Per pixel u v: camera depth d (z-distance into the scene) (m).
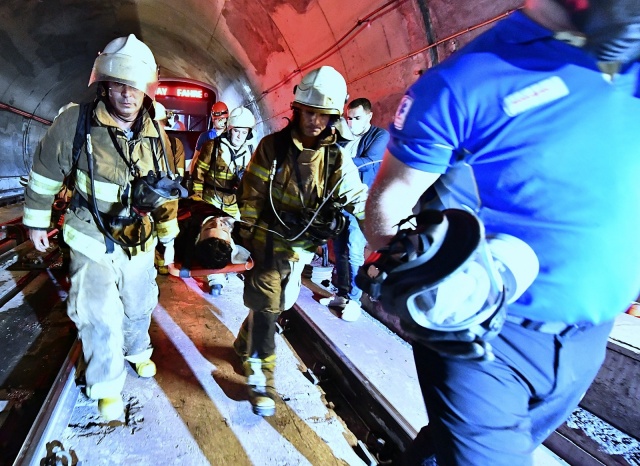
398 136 1.03
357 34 4.68
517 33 0.91
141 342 2.72
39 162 2.01
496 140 0.95
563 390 1.19
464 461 1.11
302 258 2.46
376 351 3.29
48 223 2.18
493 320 0.83
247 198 2.44
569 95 0.89
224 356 3.21
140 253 2.36
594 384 2.60
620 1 0.75
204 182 3.48
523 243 0.97
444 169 1.04
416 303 0.81
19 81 11.48
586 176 0.94
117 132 2.04
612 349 2.52
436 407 1.16
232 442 2.30
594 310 1.09
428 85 0.98
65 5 9.54
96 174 2.06
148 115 2.18
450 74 0.94
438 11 3.46
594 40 0.83
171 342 3.34
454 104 0.94
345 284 3.94
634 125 0.92
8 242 5.36
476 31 3.16
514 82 0.90
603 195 0.95
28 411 2.52
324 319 3.84
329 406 2.75
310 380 3.03
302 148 2.29
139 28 12.53
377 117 4.79
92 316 2.16
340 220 2.38
